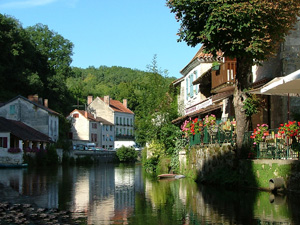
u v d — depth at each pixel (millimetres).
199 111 29312
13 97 72500
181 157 28688
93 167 53281
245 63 17672
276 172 15703
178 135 31109
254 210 12344
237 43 16266
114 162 80188
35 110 69250
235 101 18422
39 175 33562
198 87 33562
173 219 11477
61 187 21766
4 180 27250
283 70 20219
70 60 89062
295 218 11055
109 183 24344
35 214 12375
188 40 17672
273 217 11266
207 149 21766
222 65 24078
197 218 11500
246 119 18328
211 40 16703
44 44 87062
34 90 75500
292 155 15383
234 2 16016
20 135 55156
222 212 12266
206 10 16672
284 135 15609
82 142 86312
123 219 11672
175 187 20141
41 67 82812
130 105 119875
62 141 69562
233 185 18375
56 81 82250
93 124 93438
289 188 15070
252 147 17750
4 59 72375
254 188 17031
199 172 23250
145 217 11922
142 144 45125
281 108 20469
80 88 112812
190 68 35906
